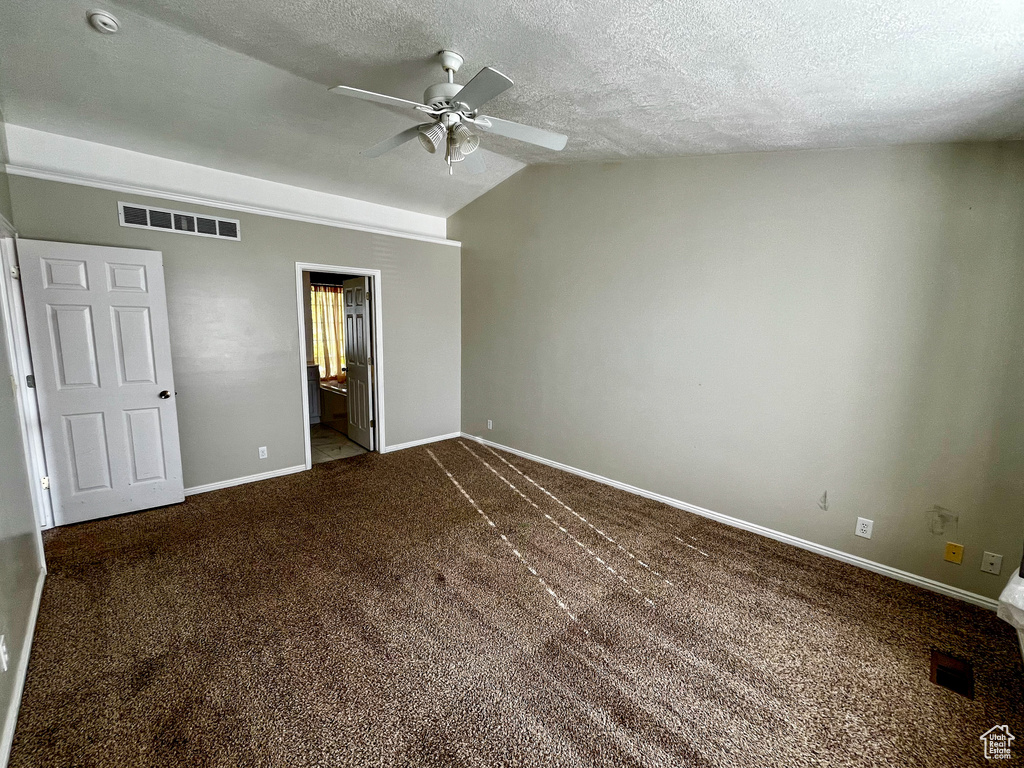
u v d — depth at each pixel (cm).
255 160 343
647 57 176
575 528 303
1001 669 182
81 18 198
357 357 480
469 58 202
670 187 316
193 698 162
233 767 138
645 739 150
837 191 248
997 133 196
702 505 324
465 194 455
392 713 158
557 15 158
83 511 293
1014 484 211
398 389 466
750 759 144
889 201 233
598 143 299
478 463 435
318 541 280
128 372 298
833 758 145
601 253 363
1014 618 172
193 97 263
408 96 255
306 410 405
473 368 500
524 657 186
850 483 258
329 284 696
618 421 368
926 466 233
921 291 227
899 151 228
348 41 201
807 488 274
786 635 202
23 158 274
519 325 439
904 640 199
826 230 254
